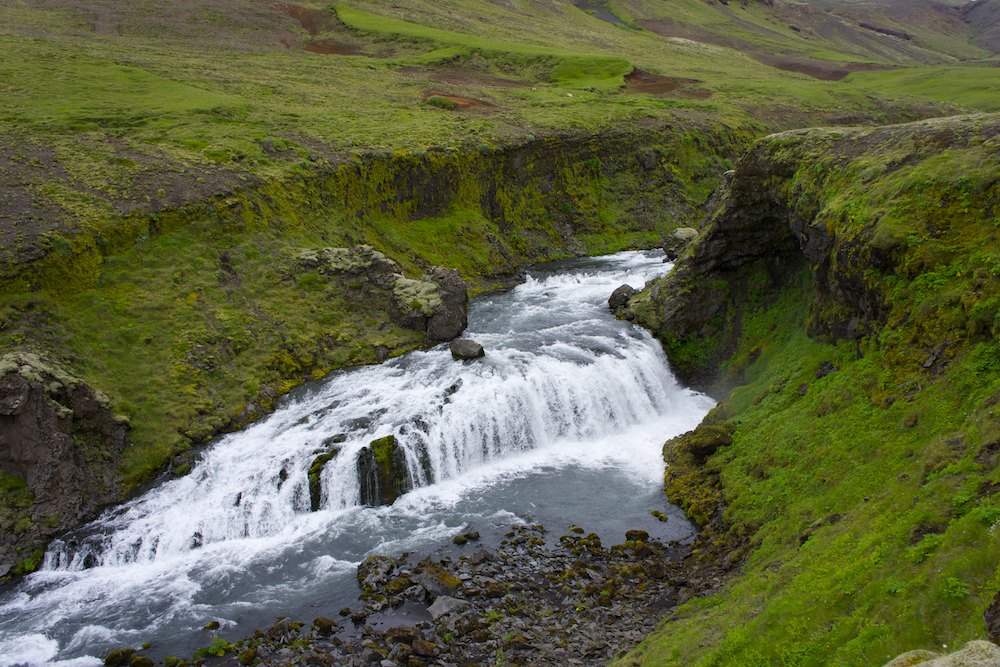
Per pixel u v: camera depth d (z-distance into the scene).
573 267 63.53
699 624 20.17
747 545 25.55
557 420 37.50
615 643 21.66
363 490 32.00
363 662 21.83
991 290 23.94
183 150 51.28
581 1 193.12
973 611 13.52
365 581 25.92
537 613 23.77
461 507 31.27
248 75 79.44
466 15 139.50
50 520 29.14
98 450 31.88
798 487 26.34
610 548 27.61
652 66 124.19
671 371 43.28
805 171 36.97
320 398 38.19
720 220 42.75
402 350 43.06
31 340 33.97
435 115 73.19
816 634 16.06
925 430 22.92
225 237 45.00
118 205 42.50
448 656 21.84
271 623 24.30
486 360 40.53
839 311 32.81
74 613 25.33
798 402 31.56
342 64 94.50
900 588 15.45
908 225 27.98
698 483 31.31
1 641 23.88
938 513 17.42
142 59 77.38
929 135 31.80
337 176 54.09
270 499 31.19
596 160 75.88
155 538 29.19
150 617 24.98
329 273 45.84
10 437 29.50
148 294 39.75
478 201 64.44
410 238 57.31
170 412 34.91
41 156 46.38
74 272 37.97
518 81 101.12
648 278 57.56
